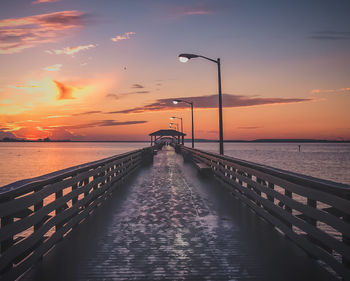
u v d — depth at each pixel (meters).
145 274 4.17
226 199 9.49
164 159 29.91
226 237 5.73
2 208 3.42
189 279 4.02
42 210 4.49
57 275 4.12
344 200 3.62
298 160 102.50
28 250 4.27
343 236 3.72
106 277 4.07
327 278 4.03
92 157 125.56
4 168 71.88
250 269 4.32
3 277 3.52
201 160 19.44
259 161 94.19
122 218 7.16
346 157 130.25
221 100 14.52
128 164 15.20
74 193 6.04
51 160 104.88
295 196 26.16
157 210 8.00
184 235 5.87
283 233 6.05
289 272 4.22
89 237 5.75
